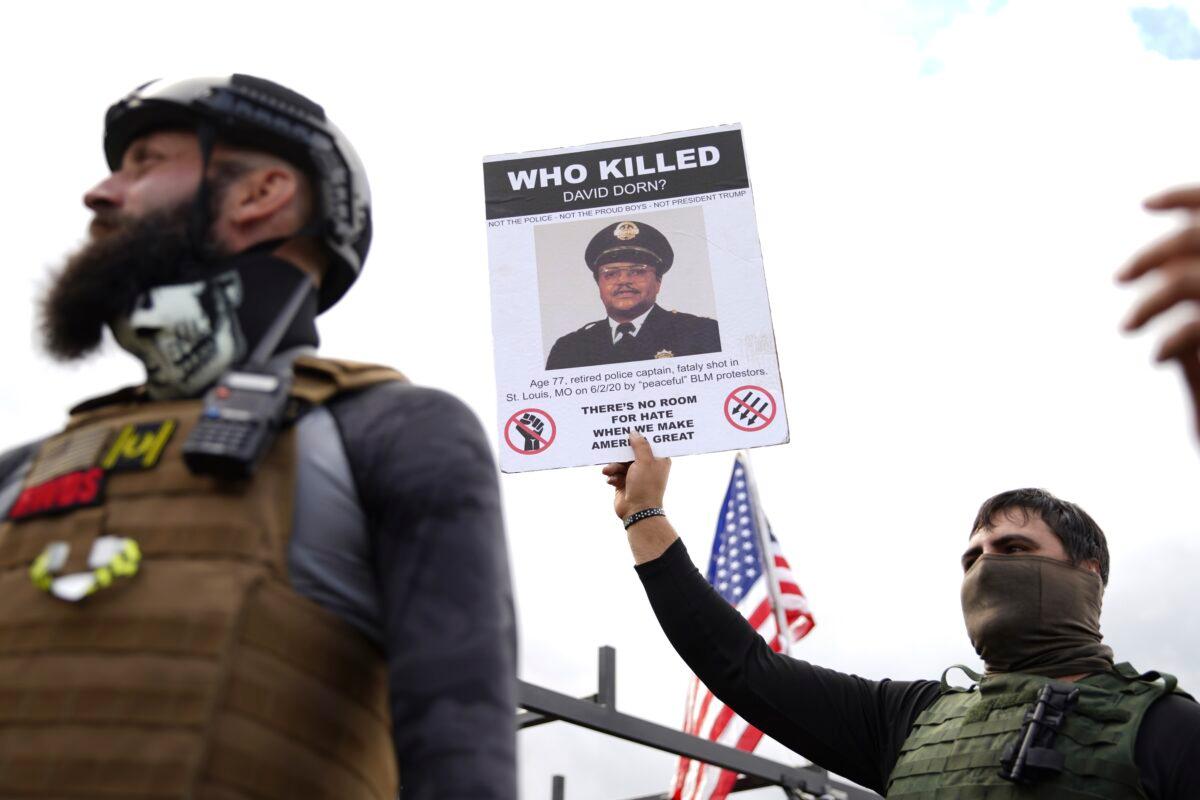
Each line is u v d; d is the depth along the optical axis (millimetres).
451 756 1252
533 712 6406
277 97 1760
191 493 1409
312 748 1334
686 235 3541
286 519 1407
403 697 1308
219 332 1618
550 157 3645
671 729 7105
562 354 3447
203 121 1718
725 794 8102
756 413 3359
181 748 1250
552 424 3385
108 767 1245
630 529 3385
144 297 1620
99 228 1721
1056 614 3162
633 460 3361
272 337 1644
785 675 3363
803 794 7879
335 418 1515
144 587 1345
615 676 6891
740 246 3521
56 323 1634
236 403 1462
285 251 1720
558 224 3574
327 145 1776
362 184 1850
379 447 1477
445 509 1411
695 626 3324
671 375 3416
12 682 1320
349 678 1396
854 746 3348
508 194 3609
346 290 1856
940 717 3162
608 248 3539
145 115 1742
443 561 1376
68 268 1644
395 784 1507
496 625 1353
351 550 1438
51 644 1333
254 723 1292
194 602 1326
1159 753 2809
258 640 1326
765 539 8977
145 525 1393
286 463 1440
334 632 1392
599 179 3617
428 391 1559
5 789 1254
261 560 1367
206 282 1639
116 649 1309
